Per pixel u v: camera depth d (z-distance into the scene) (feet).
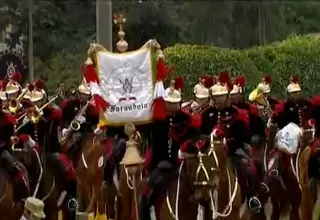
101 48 116.26
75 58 251.60
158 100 103.60
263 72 205.98
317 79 206.69
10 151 106.11
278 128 117.50
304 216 113.60
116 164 118.21
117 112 114.93
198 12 315.99
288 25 321.73
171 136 100.01
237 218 99.60
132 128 114.62
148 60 114.21
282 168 114.32
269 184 113.50
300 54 207.41
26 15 224.53
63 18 267.59
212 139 95.40
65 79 239.91
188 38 306.96
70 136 126.52
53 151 115.96
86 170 125.39
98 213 126.31
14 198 102.99
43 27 260.01
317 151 112.68
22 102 122.83
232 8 318.65
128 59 114.62
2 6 224.33
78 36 266.36
